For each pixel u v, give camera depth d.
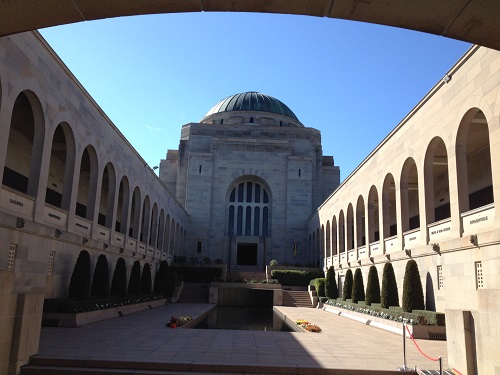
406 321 20.12
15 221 16.86
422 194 23.33
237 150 64.38
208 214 62.06
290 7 8.33
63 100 21.11
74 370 11.62
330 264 45.75
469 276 18.08
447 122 20.69
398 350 15.70
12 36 16.31
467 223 18.75
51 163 31.91
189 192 62.69
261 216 63.75
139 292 32.19
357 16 8.48
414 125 24.62
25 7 7.95
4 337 11.05
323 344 16.77
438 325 19.11
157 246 44.69
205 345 15.41
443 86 21.14
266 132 68.62
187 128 72.69
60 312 19.33
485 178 26.11
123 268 28.52
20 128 26.31
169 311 29.98
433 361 13.49
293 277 48.62
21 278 17.80
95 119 25.53
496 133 16.61
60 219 21.41
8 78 16.14
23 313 11.66
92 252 25.91
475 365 10.70
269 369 12.11
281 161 64.31
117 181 29.73
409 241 25.16
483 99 17.53
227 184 63.44
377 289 28.62
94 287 24.39
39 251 19.23
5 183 25.78
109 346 14.52
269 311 39.94
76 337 16.31
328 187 69.88
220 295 47.50
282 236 61.88
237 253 65.06
